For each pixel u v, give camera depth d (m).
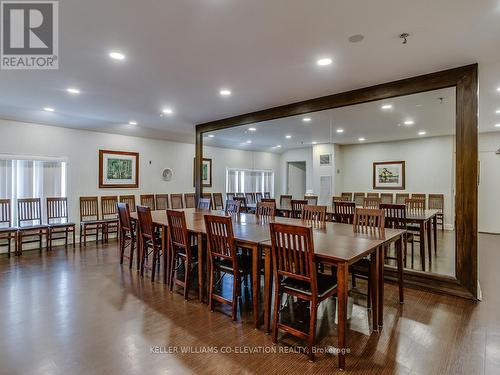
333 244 2.40
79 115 5.36
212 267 2.85
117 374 1.88
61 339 2.30
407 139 5.90
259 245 2.49
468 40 2.56
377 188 6.33
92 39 2.54
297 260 2.15
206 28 2.36
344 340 1.97
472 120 3.05
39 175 5.44
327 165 6.73
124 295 3.20
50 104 4.59
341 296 1.98
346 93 4.01
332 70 3.24
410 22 2.27
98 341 2.28
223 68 3.19
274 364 2.01
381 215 3.22
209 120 5.95
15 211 5.16
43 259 4.64
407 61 3.00
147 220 3.75
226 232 2.68
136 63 3.04
